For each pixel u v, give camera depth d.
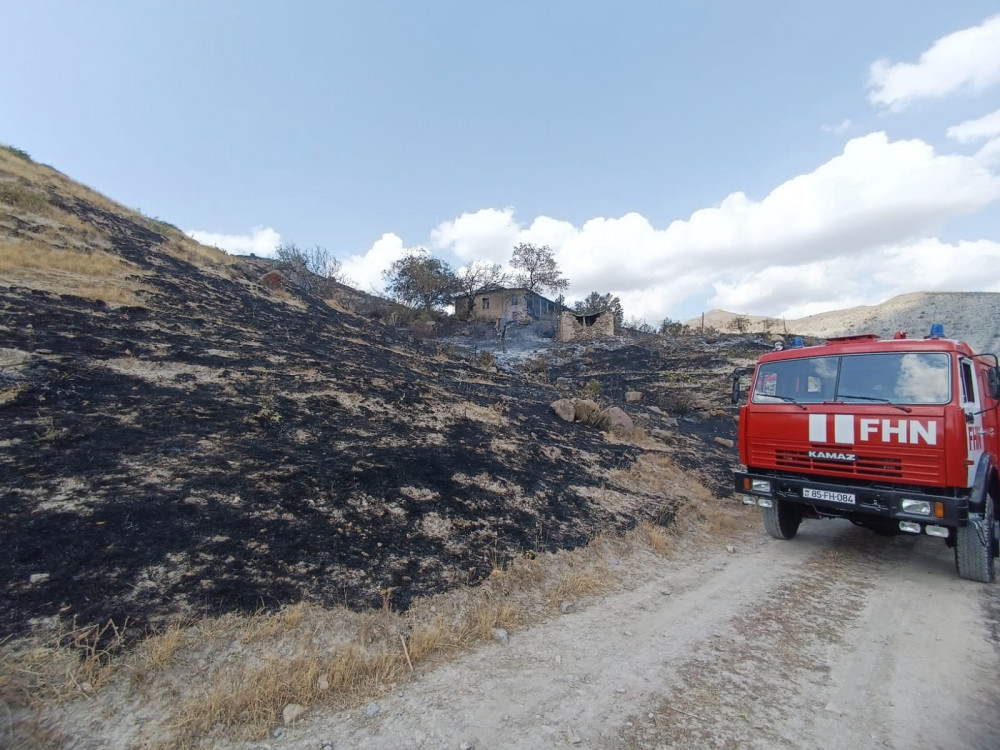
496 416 10.16
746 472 6.43
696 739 2.81
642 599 4.85
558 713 3.02
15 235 12.16
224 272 17.55
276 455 5.89
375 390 9.58
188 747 2.57
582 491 7.41
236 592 3.69
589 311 37.97
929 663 3.65
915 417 5.09
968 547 5.17
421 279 38.62
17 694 2.63
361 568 4.37
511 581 4.79
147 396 6.66
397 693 3.17
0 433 4.91
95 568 3.53
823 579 5.43
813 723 2.96
